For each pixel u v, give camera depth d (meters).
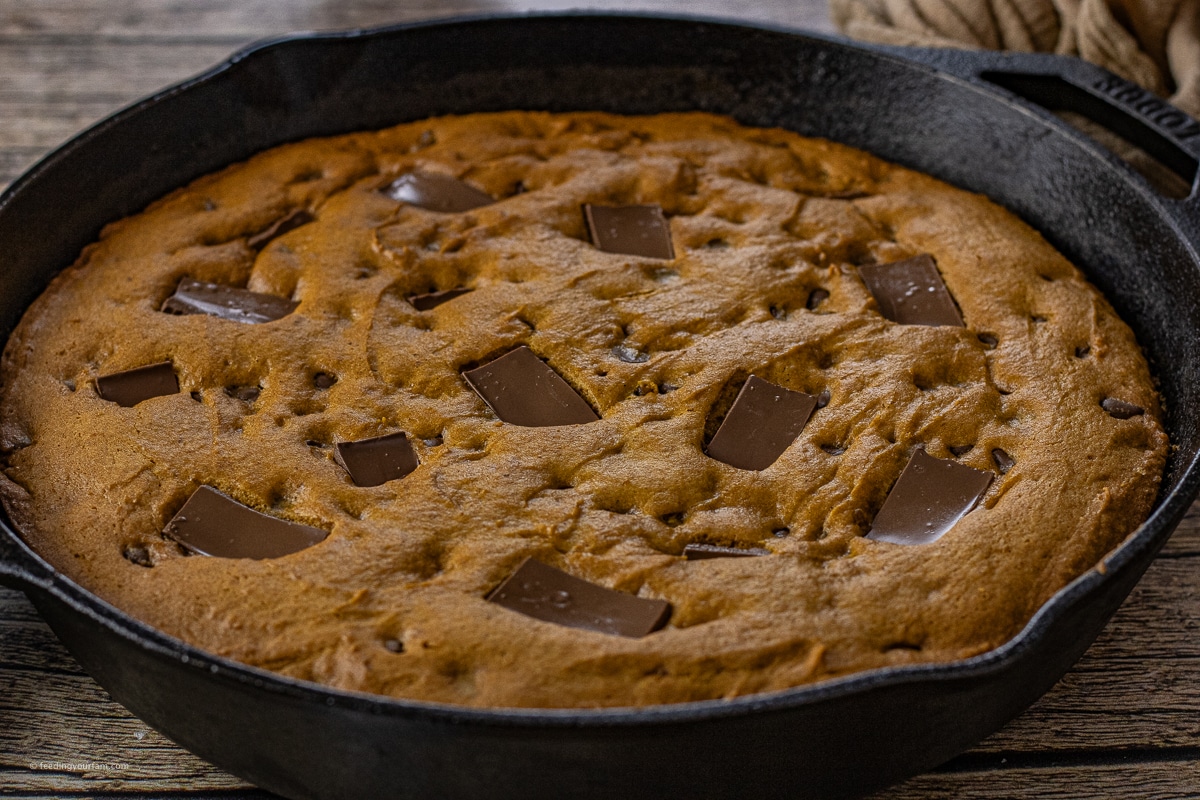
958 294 0.68
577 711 0.55
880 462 0.63
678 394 0.65
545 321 0.66
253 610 0.60
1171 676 0.62
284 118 0.72
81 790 0.60
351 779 0.58
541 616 0.60
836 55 0.71
